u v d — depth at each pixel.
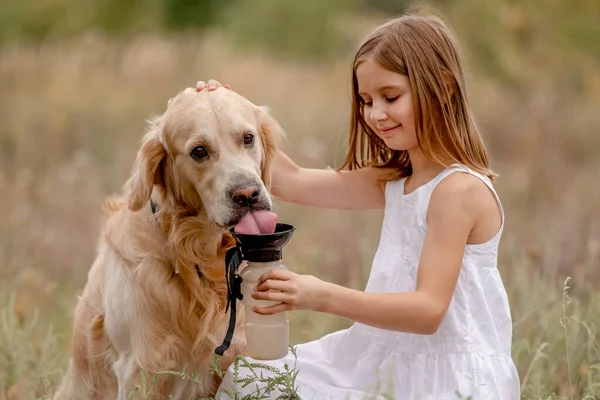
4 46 16.31
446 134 3.31
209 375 3.67
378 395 3.14
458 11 13.65
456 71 3.38
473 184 3.21
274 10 20.78
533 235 6.46
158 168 3.57
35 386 3.91
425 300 3.03
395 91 3.24
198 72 13.05
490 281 3.29
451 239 3.16
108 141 9.97
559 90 12.78
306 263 5.84
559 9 13.89
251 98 12.12
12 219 6.88
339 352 3.45
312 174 3.81
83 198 7.91
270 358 3.05
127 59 13.48
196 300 3.57
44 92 12.22
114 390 3.95
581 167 9.41
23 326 4.84
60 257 6.59
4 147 9.90
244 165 3.31
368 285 3.46
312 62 17.94
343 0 20.75
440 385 3.16
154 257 3.55
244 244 2.97
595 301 4.21
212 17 20.78
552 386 3.84
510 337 3.32
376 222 6.88
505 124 11.16
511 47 13.45
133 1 19.97
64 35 18.86
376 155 3.72
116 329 3.66
